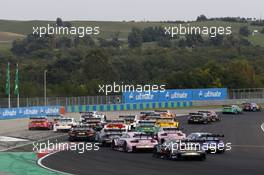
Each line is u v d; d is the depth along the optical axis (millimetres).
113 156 102812
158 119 169500
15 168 83188
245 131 174125
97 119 168750
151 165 87062
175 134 121312
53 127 174625
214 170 79500
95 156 102562
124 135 114312
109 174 75188
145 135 112812
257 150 115750
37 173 76812
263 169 80688
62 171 79062
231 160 95000
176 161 93688
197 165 86812
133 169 81375
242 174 74375
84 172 77688
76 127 138875
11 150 114312
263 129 182750
